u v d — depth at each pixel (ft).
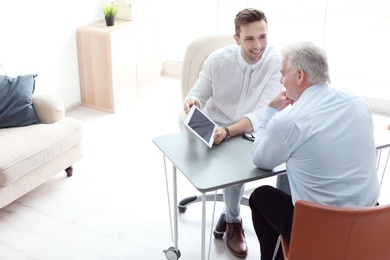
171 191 10.02
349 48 14.07
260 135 6.48
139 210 9.38
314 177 5.65
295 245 5.51
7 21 11.51
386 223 5.27
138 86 14.64
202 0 15.62
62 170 10.17
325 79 5.82
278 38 14.85
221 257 8.10
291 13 14.38
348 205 5.57
